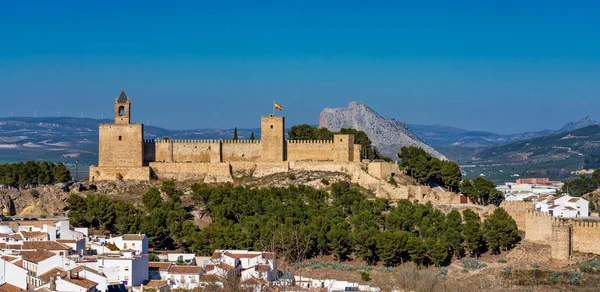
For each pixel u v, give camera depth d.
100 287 199.25
